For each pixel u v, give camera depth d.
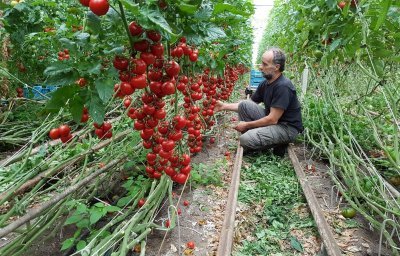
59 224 2.14
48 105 1.43
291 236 2.36
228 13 2.08
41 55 4.47
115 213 2.51
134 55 1.43
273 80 3.94
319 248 2.25
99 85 1.37
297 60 4.97
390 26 2.37
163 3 1.45
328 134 4.12
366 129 3.97
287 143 3.96
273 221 2.52
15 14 3.61
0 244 2.19
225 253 1.98
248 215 2.61
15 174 2.20
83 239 2.18
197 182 3.09
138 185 2.54
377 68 2.57
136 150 2.88
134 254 2.06
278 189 3.02
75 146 2.96
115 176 2.94
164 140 1.98
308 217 2.61
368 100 4.54
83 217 2.13
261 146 3.88
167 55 1.71
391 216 2.58
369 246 2.26
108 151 2.69
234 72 5.54
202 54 2.67
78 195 2.42
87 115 1.70
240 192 2.95
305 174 3.45
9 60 4.47
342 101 5.07
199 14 1.59
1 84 4.40
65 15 3.57
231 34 2.94
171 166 2.14
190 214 2.56
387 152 2.56
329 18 2.69
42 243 2.16
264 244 2.26
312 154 3.81
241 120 4.36
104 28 1.52
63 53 3.06
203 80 3.44
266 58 3.80
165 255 2.09
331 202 2.85
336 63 4.21
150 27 1.26
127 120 3.59
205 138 4.38
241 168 3.55
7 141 3.87
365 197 2.37
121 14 1.32
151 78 1.61
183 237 2.27
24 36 3.68
